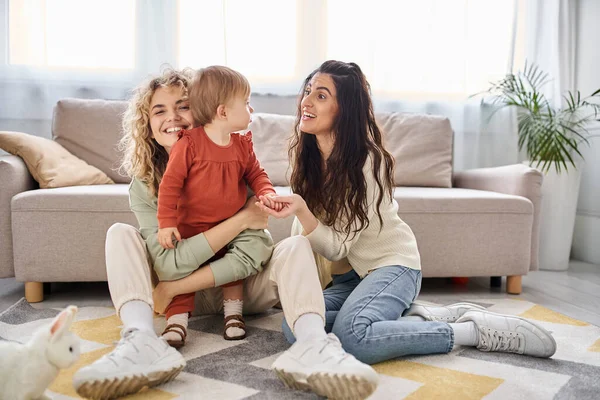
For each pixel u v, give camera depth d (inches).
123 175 102.0
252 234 60.7
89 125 103.0
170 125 59.9
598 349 61.5
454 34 127.3
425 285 99.2
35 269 79.7
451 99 128.6
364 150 62.1
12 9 111.7
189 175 57.7
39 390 40.6
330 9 124.1
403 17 125.4
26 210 79.1
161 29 116.7
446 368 53.5
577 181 117.4
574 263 128.0
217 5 118.4
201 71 57.6
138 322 49.7
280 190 94.7
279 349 58.4
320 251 60.7
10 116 112.8
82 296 86.1
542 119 125.6
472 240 89.3
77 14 114.7
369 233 62.9
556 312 79.4
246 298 66.4
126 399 44.5
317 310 50.8
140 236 57.2
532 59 133.6
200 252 57.7
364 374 40.8
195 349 58.2
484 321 58.8
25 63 112.7
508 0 129.2
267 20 121.7
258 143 106.7
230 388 47.3
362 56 124.6
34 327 67.4
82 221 80.0
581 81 133.3
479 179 108.6
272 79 123.3
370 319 54.6
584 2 133.3
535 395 47.2
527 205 90.4
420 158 113.0
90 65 115.6
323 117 61.7
